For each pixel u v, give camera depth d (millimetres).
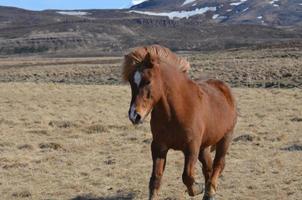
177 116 8539
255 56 64938
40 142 16922
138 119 8094
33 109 25891
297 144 16297
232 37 191750
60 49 177250
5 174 12609
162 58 8594
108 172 12773
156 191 8617
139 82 8195
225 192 10945
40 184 11773
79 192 11195
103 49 172250
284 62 51938
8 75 56375
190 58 72875
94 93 33656
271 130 19281
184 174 8648
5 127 20062
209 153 9938
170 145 8766
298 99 30250
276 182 11656
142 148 15953
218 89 10195
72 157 14734
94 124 20547
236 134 18281
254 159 14094
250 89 37000
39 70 59188
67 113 24453
